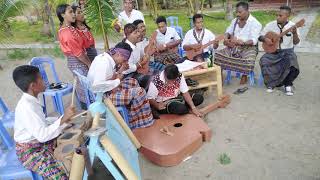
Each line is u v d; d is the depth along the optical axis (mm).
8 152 3113
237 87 5625
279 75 5129
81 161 2287
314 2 13328
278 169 3402
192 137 3818
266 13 12391
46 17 11109
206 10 15180
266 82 5332
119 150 2438
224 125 4367
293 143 3838
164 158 3559
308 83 5539
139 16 6219
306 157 3561
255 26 5344
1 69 7930
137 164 2859
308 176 3256
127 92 3916
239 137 4059
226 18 11727
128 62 4582
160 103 4379
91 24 5777
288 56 5039
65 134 2977
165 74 4254
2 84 6805
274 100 5000
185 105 4430
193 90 5023
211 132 4145
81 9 5004
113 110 2701
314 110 4574
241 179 3305
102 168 3014
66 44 4625
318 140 3852
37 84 2746
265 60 5230
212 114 4695
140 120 4078
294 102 4875
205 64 4969
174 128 4039
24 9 6922
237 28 5543
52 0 10227
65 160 2693
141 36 5121
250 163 3539
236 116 4582
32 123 2666
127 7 6164
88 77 4172
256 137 4027
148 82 4363
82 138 2432
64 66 7801
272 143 3873
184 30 10422
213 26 10719
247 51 5430
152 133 3951
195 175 3432
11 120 3828
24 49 9633
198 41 5562
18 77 2674
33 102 2740
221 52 5629
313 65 6367
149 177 3451
